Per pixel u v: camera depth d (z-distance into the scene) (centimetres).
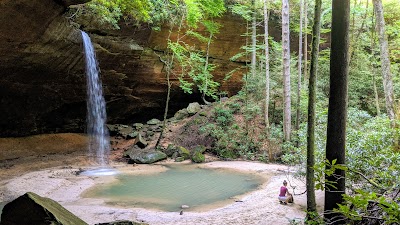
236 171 1452
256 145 1819
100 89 1902
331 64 562
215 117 2067
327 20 1964
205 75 2131
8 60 1255
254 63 2142
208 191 1095
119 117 2205
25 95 1573
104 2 1448
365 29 1970
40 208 315
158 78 2184
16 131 1655
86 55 1593
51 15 1080
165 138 2000
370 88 1894
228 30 2297
